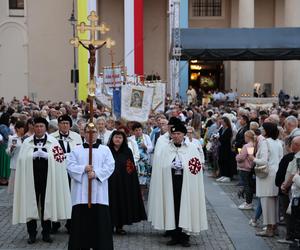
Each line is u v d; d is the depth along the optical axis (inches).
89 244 306.8
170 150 369.4
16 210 370.6
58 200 373.1
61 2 1649.9
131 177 402.0
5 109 800.3
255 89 1573.6
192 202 365.7
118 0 1595.7
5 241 381.4
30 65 1652.3
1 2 1652.3
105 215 307.3
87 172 305.6
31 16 1651.1
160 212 367.6
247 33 964.0
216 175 697.6
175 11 1184.8
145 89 571.8
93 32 323.6
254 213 475.8
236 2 1621.6
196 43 945.5
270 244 372.2
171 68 1159.0
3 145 616.7
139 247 367.9
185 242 370.3
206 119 855.1
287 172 331.6
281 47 949.8
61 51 1652.3
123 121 527.2
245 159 484.7
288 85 1454.2
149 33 1612.9
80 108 896.9
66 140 407.5
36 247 364.5
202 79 1673.2
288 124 421.4
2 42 1651.1
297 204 314.7
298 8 1448.1
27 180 369.1
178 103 919.0
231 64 1599.4
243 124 610.5
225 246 371.9
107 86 669.9
